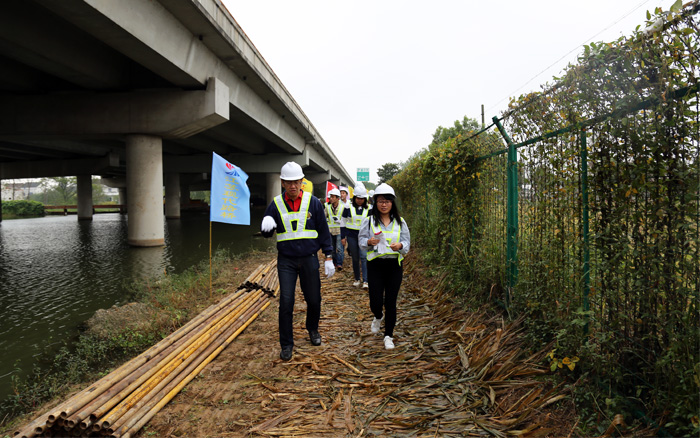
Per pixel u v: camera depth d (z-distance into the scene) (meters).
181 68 12.10
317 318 4.38
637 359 2.69
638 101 2.52
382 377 3.49
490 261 5.18
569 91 3.01
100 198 77.25
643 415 2.49
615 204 2.74
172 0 10.49
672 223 2.32
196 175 45.53
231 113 17.47
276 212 4.15
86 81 13.04
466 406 2.99
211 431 2.79
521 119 4.16
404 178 13.34
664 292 2.42
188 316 5.64
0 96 14.15
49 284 8.41
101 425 2.62
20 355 4.60
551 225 3.66
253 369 3.80
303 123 25.84
